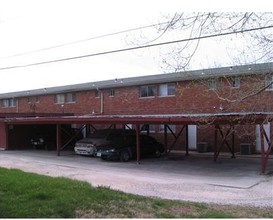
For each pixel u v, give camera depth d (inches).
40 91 1611.7
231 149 986.7
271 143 658.8
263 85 385.7
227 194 523.8
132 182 607.8
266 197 503.2
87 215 304.5
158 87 1213.1
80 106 1462.8
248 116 633.0
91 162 900.0
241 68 406.0
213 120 606.2
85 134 1332.4
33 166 813.2
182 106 1137.4
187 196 502.0
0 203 322.7
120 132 1052.5
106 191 396.2
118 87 1321.4
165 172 741.9
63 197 344.2
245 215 359.9
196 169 784.9
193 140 1165.7
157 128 1228.5
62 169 768.3
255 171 746.2
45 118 1064.2
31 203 324.2
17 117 1275.8
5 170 542.3
